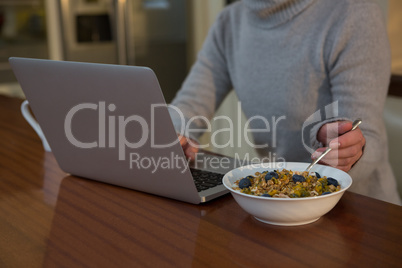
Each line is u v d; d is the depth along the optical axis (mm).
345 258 729
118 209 941
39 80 1018
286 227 835
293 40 1473
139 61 3740
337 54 1388
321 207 803
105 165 1034
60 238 829
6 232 861
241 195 816
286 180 884
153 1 3707
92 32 3557
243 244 782
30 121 1330
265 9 1483
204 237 811
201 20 3896
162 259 744
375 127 1271
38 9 3389
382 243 771
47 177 1145
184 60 3955
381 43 1345
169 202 967
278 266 711
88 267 729
